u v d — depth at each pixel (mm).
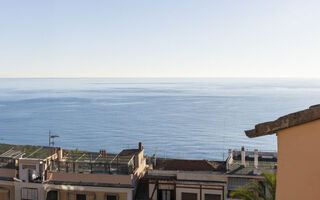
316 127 10539
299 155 10805
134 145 178125
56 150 46625
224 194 39531
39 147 48125
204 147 172625
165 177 41531
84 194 39688
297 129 10836
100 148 172000
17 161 42062
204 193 40188
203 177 40688
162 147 173875
